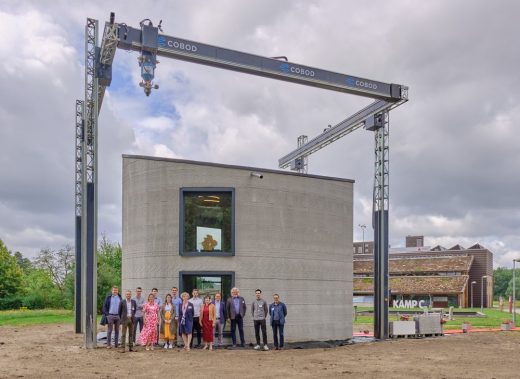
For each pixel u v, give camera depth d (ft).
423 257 267.18
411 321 81.97
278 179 69.15
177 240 65.21
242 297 62.34
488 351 62.64
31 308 183.73
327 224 73.10
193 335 61.87
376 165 83.71
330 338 71.26
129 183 68.95
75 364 47.37
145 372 43.29
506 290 486.38
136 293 61.62
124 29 65.62
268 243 67.36
